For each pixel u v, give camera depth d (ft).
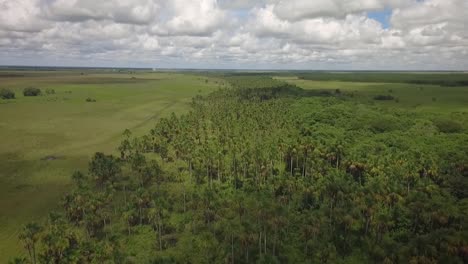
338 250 277.64
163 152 499.92
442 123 539.70
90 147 558.56
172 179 424.05
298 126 572.51
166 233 305.73
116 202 362.33
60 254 252.01
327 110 612.29
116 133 652.89
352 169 383.86
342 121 563.48
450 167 359.87
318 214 304.91
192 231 305.94
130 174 439.63
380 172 354.54
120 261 257.75
